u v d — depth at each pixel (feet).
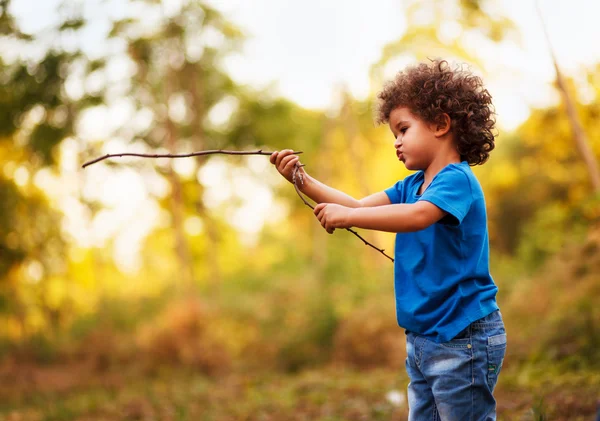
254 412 21.79
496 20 28.19
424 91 8.48
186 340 40.83
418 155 8.58
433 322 8.25
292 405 22.53
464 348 8.08
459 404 8.09
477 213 8.27
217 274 53.06
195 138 48.91
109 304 51.13
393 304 38.42
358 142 55.42
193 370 39.29
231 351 42.27
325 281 45.19
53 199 49.44
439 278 8.22
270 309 46.01
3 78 41.70
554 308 28.04
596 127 30.07
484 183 68.64
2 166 47.29
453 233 8.15
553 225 34.71
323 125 58.08
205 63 46.93
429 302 8.25
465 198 8.03
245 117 51.44
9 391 35.60
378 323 37.11
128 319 50.03
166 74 46.24
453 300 8.14
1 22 39.58
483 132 8.56
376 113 9.12
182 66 46.60
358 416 19.34
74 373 41.50
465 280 8.18
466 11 28.63
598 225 30.45
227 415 21.65
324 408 21.08
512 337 28.17
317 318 39.70
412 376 8.73
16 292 50.93
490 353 8.17
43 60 41.01
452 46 30.04
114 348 42.57
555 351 22.70
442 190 7.96
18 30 40.19
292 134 53.98
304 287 46.55
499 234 68.08
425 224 7.84
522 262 43.14
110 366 41.73
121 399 27.96
